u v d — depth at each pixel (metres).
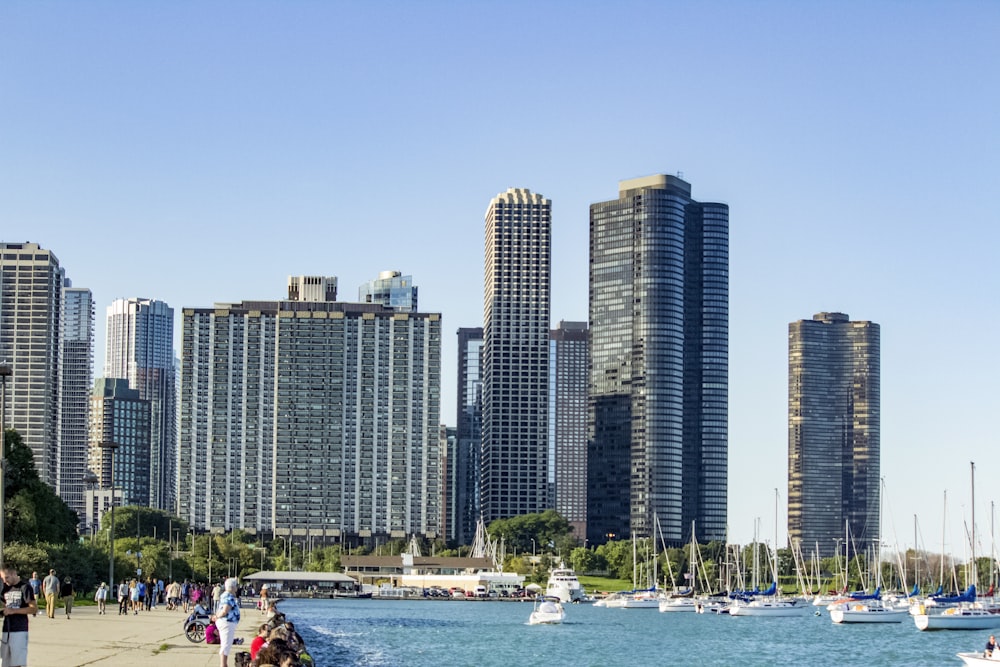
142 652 93.88
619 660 184.25
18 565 173.25
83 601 199.25
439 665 157.00
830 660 188.75
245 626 163.75
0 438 118.81
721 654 199.12
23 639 53.56
